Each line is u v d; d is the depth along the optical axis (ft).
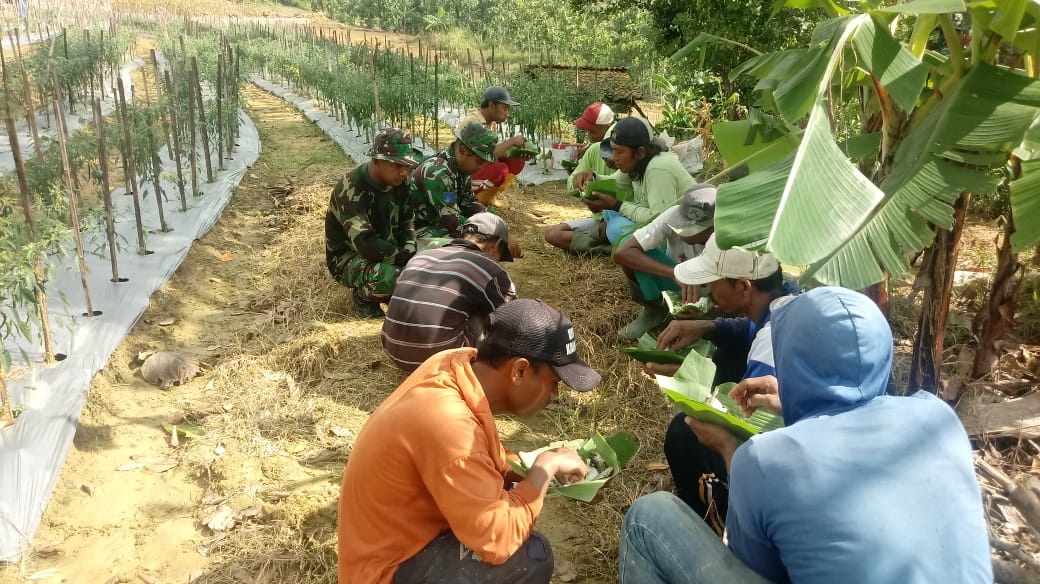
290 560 10.26
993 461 10.97
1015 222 8.41
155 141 23.41
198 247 21.17
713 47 31.86
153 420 13.47
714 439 8.32
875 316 6.43
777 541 6.08
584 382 7.51
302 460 12.43
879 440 6.06
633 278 15.71
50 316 15.76
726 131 12.62
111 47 49.78
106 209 17.16
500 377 7.54
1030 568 8.51
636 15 72.49
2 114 26.89
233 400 14.01
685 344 11.27
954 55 9.20
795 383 6.50
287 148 34.50
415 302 12.62
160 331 16.40
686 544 7.10
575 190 21.48
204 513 11.23
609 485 11.62
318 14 156.25
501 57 87.61
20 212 16.43
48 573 10.04
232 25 104.78
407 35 127.54
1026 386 12.34
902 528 5.74
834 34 8.35
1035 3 8.28
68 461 12.17
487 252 14.21
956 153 8.37
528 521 7.30
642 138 16.20
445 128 37.86
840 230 6.59
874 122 11.45
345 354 15.71
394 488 7.11
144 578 10.02
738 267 10.03
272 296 18.26
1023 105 8.45
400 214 17.24
